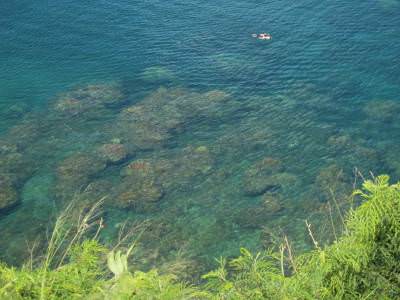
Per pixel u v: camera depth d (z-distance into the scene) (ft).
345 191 77.61
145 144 92.02
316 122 95.86
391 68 110.73
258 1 143.33
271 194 78.84
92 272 19.43
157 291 18.45
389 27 125.80
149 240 69.87
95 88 110.93
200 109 101.24
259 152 88.48
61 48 126.93
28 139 95.30
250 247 69.41
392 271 20.93
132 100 106.42
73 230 67.51
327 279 20.85
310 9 136.56
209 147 90.43
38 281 18.13
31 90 112.16
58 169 86.84
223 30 129.29
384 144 89.56
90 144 93.04
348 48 118.32
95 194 80.38
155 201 78.38
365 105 100.12
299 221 72.74
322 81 107.96
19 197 80.84
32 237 72.38
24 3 146.72
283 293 19.69
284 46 120.98
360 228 21.25
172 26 132.87
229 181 82.17
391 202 21.42
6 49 127.54
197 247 69.62
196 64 116.88
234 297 20.01
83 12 141.90
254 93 105.50
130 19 137.39
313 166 84.48
